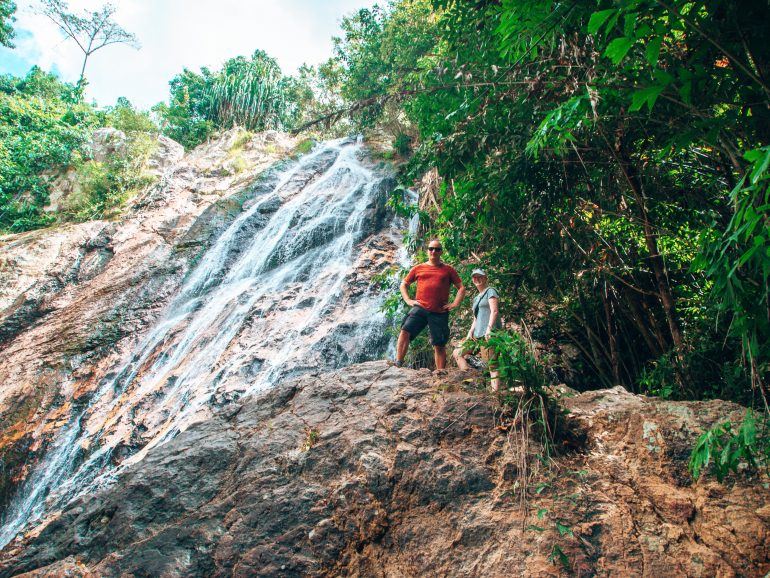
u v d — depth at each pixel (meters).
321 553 2.83
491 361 3.72
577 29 3.60
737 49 2.50
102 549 3.04
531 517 2.76
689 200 4.67
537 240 5.52
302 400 4.11
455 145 5.37
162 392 9.13
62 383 10.26
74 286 13.90
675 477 2.88
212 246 14.59
